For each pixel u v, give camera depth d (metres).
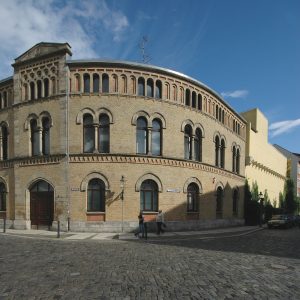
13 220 25.95
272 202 53.38
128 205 23.70
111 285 8.62
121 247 16.02
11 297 7.62
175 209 25.53
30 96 25.98
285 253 14.98
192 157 27.30
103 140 24.30
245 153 40.62
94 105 24.08
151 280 9.17
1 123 27.70
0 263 11.52
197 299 7.55
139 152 24.78
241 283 9.05
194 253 14.26
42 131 25.23
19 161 25.77
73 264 11.37
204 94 28.95
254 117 44.78
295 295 8.03
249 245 17.86
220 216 31.72
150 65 25.02
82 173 23.61
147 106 24.86
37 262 11.71
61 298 7.54
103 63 24.23
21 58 26.44
